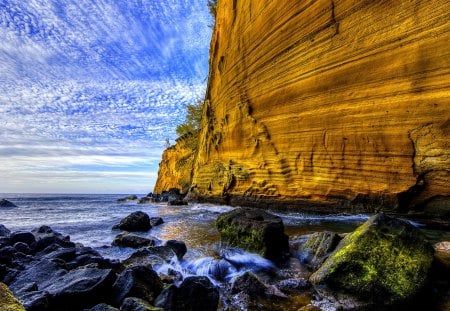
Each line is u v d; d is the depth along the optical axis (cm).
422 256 532
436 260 573
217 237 1152
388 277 510
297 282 615
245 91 2219
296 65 1650
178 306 484
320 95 1477
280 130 1777
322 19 1480
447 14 988
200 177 3130
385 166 1168
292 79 1681
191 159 4531
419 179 1063
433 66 1021
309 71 1550
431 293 514
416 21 1077
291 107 1686
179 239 1134
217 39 3097
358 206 1277
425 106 1039
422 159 1051
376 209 1202
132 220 1459
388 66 1165
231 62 2511
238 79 2342
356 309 495
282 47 1773
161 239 1155
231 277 693
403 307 488
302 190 1577
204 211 2231
